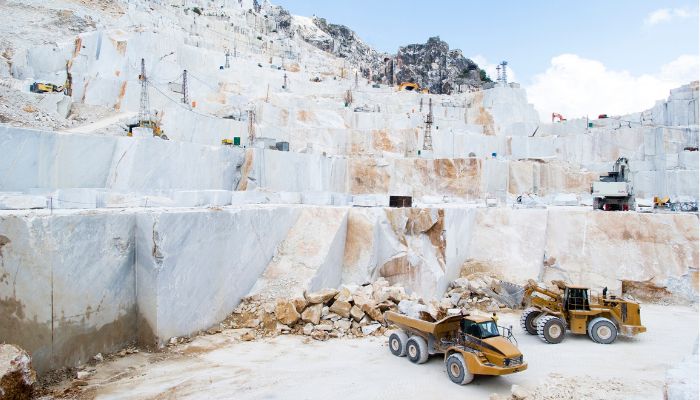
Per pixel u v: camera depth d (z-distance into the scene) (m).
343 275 18.14
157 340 11.91
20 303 9.60
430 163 34.34
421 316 12.48
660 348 13.06
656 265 19.53
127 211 12.59
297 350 12.30
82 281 10.84
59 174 19.80
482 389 10.01
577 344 13.42
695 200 28.86
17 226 9.66
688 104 40.50
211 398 9.25
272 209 17.14
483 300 18.30
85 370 10.44
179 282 12.55
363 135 39.50
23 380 8.52
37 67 39.25
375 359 11.77
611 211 22.08
